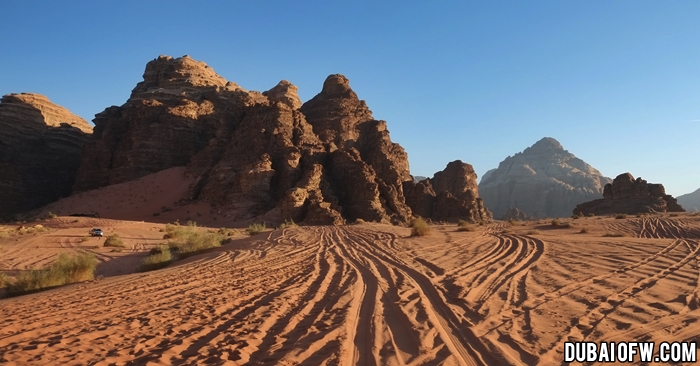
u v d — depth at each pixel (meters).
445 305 8.39
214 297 10.11
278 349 6.08
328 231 35.16
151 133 96.62
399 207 78.62
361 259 16.59
